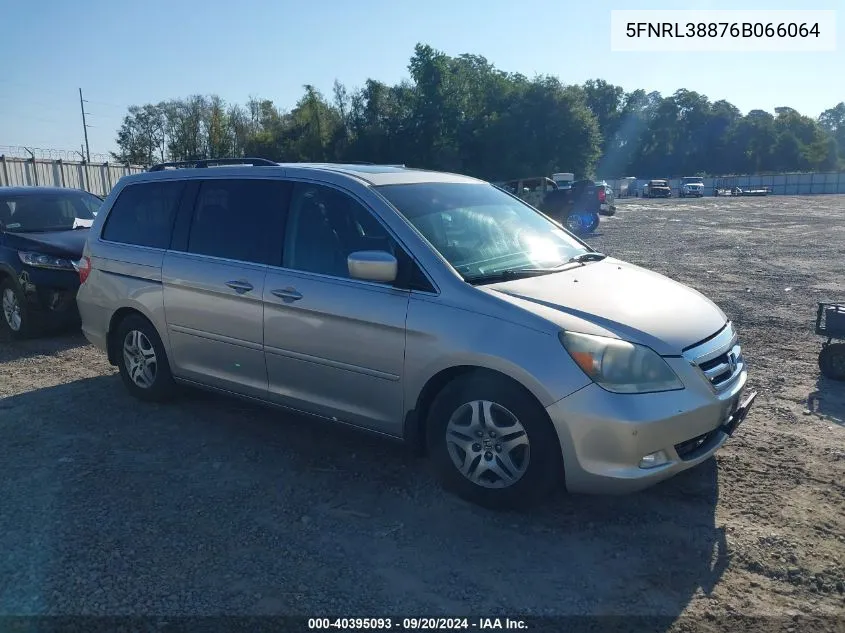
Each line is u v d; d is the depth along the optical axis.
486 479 3.88
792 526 3.75
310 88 71.38
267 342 4.62
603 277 4.36
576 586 3.25
